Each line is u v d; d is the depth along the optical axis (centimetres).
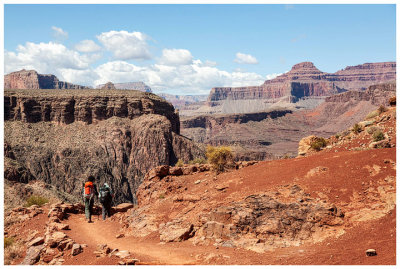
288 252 1622
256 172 2670
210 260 1575
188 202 2459
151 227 2247
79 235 2288
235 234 1877
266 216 1917
